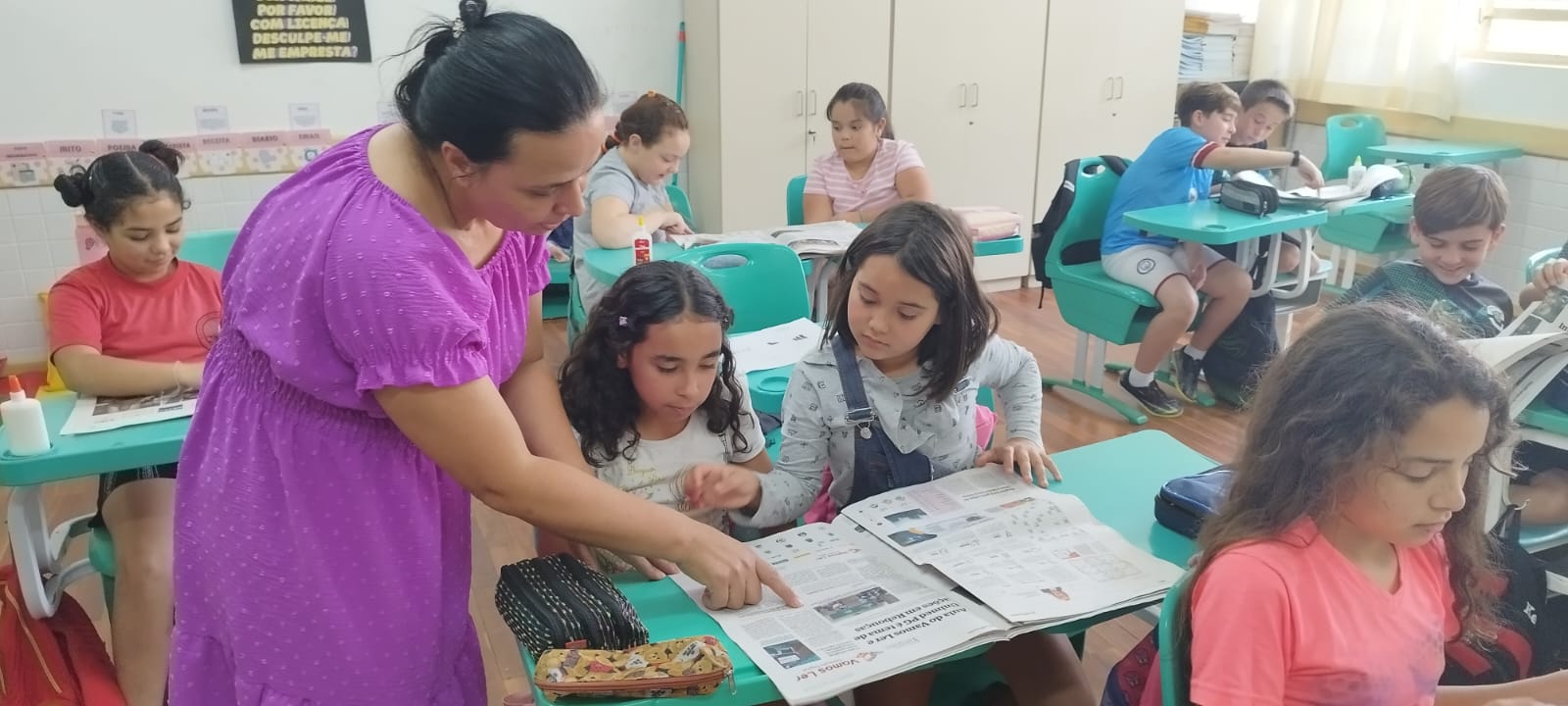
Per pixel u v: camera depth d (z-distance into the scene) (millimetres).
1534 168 4582
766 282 2457
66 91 3758
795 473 1548
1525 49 4629
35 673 1693
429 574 1129
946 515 1394
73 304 1992
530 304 1290
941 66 4723
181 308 2119
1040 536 1333
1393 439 1005
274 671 1104
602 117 977
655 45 4605
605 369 1541
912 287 1408
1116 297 3479
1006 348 1723
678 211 3582
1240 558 1064
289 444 1047
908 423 1571
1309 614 1053
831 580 1236
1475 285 2365
